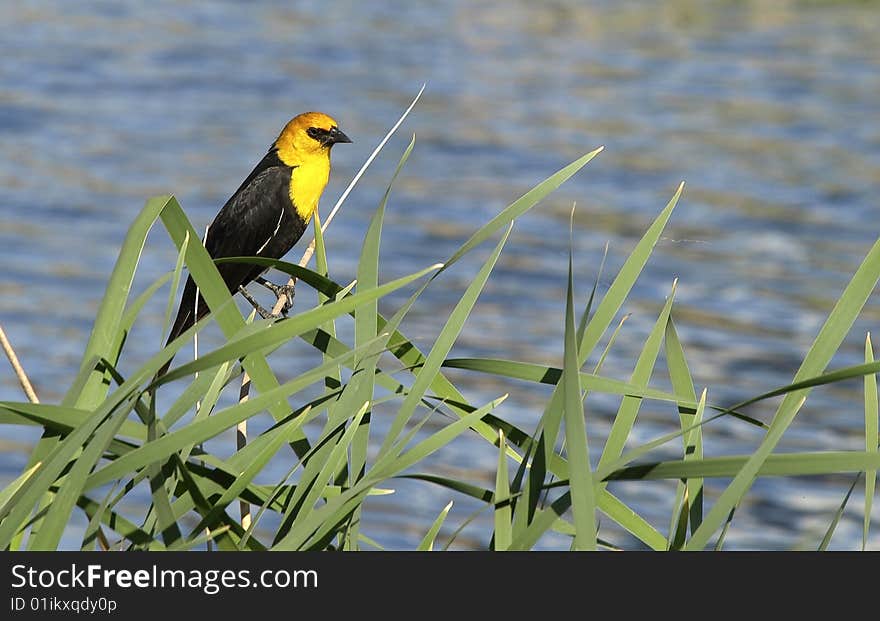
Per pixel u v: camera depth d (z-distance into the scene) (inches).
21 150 1101.7
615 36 1883.6
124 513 458.3
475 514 154.1
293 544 140.3
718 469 137.9
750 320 698.2
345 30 1903.3
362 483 146.9
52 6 2034.9
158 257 825.5
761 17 2038.6
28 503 139.5
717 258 821.2
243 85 1460.4
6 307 701.3
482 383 616.7
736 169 1080.2
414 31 1918.1
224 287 169.0
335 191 1012.5
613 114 1328.7
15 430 558.9
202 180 1021.2
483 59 1679.4
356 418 159.2
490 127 1261.1
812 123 1268.5
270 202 328.8
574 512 131.6
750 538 461.7
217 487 166.1
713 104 1379.2
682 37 1856.5
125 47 1681.8
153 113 1286.9
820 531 467.2
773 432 137.3
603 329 161.6
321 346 183.5
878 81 1489.9
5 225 869.8
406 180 1048.2
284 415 177.5
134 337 671.8
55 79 1435.8
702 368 626.2
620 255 832.3
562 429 338.0
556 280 774.5
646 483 507.5
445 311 721.0
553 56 1711.4
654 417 571.8
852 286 152.1
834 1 2177.7
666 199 984.9
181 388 547.2
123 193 968.9
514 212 162.9
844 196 983.0
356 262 789.9
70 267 781.9
